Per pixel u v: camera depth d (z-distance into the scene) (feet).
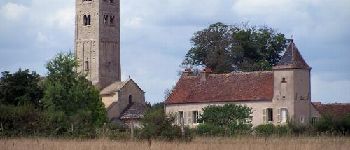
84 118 364.38
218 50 573.74
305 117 444.14
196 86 469.57
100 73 609.42
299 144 239.91
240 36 571.28
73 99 459.32
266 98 444.55
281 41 576.20
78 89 462.19
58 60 470.39
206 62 577.02
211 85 465.88
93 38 612.70
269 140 274.77
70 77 468.75
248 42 571.69
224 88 460.14
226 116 416.87
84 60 615.57
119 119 556.51
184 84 474.90
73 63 474.49
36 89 443.73
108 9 617.62
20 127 318.24
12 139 280.51
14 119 320.29
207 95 460.14
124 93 570.87
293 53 449.06
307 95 447.01
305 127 353.31
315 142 255.09
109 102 569.64
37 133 309.22
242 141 269.03
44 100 447.83
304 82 446.19
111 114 558.56
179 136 284.82
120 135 291.58
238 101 450.30
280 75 445.37
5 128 318.04
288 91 442.09
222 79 466.70
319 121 351.46
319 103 482.69
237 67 576.20
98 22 611.47
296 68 442.91
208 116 419.54
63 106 455.22
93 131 311.27
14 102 435.94
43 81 483.51
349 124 345.51
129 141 266.77
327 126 347.15
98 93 482.69
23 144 243.40
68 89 460.96
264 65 558.56
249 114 428.15
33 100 440.86
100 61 610.24
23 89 437.17
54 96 450.71
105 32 614.75
